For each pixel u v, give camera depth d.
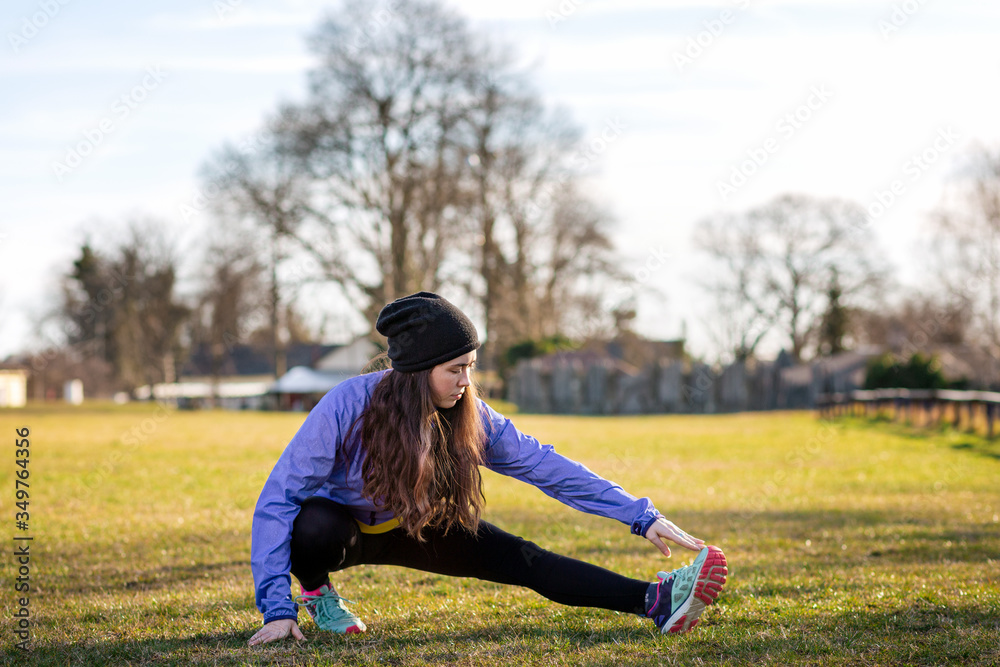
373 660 2.82
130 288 44.44
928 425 17.19
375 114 28.16
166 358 45.81
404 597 3.83
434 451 2.86
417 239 29.42
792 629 3.14
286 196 28.59
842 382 31.45
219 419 25.50
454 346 2.75
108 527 6.08
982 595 3.63
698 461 11.76
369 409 2.84
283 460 2.92
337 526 2.92
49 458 11.72
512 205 30.20
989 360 35.56
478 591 3.93
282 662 2.81
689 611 2.96
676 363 30.84
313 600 3.21
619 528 5.93
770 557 4.80
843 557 4.79
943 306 36.84
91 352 51.84
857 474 9.95
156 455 12.27
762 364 31.09
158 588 4.11
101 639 3.13
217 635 3.17
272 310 31.44
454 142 28.27
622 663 2.74
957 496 7.90
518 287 33.72
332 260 29.34
